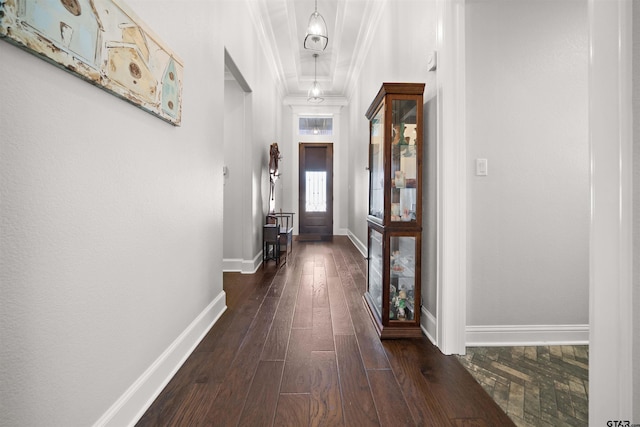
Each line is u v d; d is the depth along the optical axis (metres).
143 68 1.38
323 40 4.27
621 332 0.96
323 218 7.84
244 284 3.57
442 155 2.04
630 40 0.94
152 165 1.55
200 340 2.16
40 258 0.92
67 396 1.03
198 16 2.12
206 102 2.28
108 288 1.23
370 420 1.38
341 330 2.35
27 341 0.89
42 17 0.87
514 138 2.13
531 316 2.17
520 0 2.11
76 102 1.05
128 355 1.36
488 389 1.62
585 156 2.15
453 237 2.02
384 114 2.27
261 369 1.80
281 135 7.36
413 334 2.22
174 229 1.80
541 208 2.15
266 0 3.91
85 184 1.09
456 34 2.00
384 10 3.66
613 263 0.98
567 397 1.56
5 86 0.82
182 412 1.43
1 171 0.81
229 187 4.20
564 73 2.14
